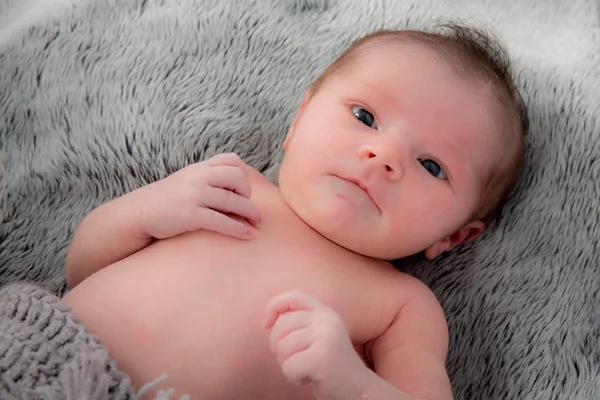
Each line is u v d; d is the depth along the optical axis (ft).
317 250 3.52
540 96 4.11
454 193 3.55
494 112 3.64
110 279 3.32
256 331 3.16
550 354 3.70
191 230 3.44
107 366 2.80
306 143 3.52
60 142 4.17
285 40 4.46
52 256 4.10
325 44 4.46
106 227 3.54
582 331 3.71
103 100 4.22
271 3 4.52
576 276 3.80
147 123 4.19
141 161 4.16
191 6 4.45
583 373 3.63
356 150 3.40
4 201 4.09
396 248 3.55
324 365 2.55
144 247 3.60
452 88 3.57
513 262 3.92
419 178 3.45
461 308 3.92
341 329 2.63
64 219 4.15
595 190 3.89
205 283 3.26
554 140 4.02
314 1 4.56
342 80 3.67
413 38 3.79
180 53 4.35
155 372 3.04
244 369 3.11
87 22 4.37
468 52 3.75
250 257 3.39
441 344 3.49
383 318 3.51
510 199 4.02
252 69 4.40
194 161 4.21
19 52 4.27
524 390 3.67
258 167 4.31
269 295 3.27
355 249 3.56
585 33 4.29
